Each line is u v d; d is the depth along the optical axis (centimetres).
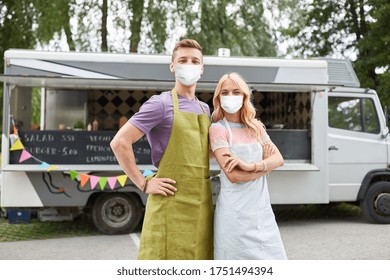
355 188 728
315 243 595
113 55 648
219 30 1053
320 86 639
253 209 264
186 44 262
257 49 1082
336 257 522
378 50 1419
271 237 269
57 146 629
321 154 691
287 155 687
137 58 652
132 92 865
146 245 260
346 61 761
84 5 1095
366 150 734
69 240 629
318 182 692
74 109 826
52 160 627
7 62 627
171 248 254
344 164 725
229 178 260
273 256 267
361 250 554
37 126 710
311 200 689
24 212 652
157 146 258
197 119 263
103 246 591
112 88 674
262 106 868
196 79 261
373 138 740
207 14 1045
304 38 1559
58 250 569
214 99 276
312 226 717
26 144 624
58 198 634
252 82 642
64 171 621
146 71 652
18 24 1109
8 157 616
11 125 621
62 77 588
